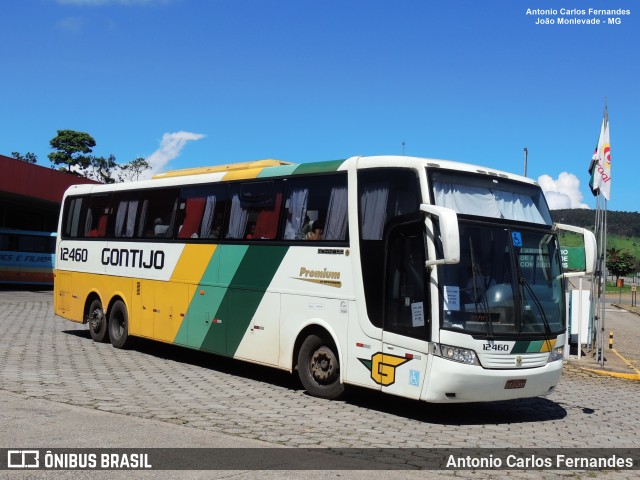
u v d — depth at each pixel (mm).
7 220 48781
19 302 28797
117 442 7191
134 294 14750
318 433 8164
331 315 10312
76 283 16781
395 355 9352
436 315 8891
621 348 22766
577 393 13133
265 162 12539
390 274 9555
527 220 10172
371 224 9898
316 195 10883
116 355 14359
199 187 13328
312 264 10703
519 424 9695
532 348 9445
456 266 9125
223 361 14375
